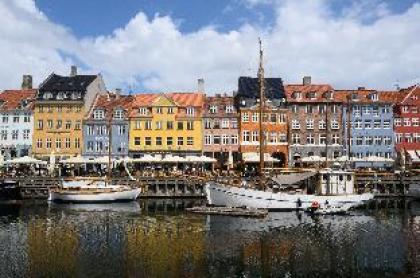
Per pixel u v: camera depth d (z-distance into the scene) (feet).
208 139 260.01
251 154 249.96
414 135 272.10
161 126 261.03
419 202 189.67
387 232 121.39
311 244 106.73
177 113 261.65
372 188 206.18
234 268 86.94
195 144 259.39
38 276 80.69
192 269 85.81
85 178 193.77
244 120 258.37
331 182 158.40
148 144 261.44
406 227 128.88
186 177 200.13
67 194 178.19
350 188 159.84
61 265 87.35
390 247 103.76
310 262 91.40
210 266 87.92
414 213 157.38
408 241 110.01
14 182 186.91
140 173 210.79
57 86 271.69
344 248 102.89
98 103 278.26
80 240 109.09
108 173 211.20
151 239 110.63
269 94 264.93
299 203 152.56
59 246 102.63
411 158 260.42
